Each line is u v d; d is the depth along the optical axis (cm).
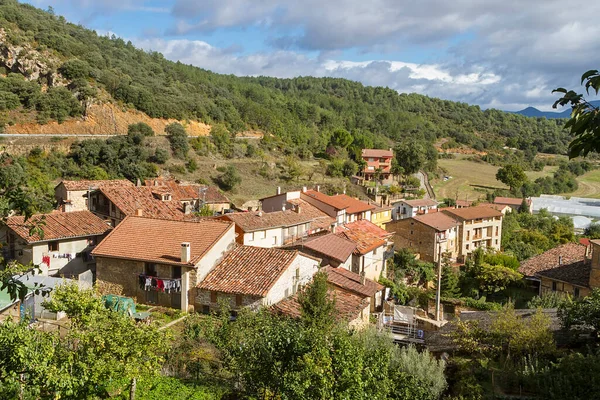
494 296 5141
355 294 3369
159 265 3234
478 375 2188
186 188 6278
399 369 2048
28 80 9588
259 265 3262
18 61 9788
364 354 1705
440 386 2059
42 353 1535
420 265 5681
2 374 1452
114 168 7744
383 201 7988
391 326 3588
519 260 6594
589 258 4688
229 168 8406
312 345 1594
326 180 9819
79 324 1764
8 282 998
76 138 8288
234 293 3020
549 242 7500
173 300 3216
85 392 1673
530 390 2003
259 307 2834
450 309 4575
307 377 1487
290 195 6119
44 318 2848
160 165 8319
